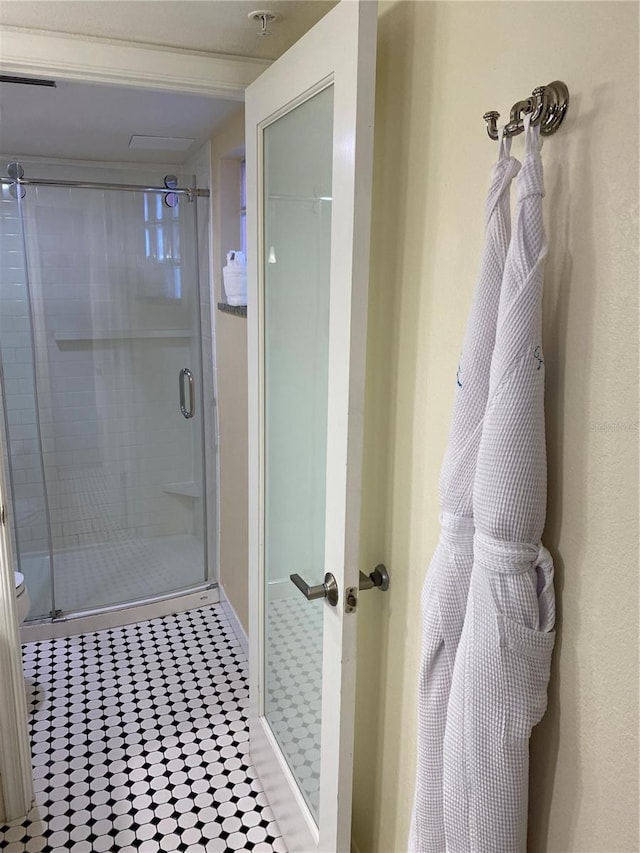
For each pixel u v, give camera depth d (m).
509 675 0.88
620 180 0.74
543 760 0.96
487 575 0.88
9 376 3.08
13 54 1.46
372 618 1.51
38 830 1.82
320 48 1.21
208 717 2.29
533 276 0.81
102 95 2.05
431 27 1.08
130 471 3.34
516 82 0.90
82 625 2.78
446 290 1.11
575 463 0.85
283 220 1.56
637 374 0.74
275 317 1.67
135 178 2.96
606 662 0.83
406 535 1.33
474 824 0.94
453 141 1.05
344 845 1.42
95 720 2.26
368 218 1.14
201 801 1.93
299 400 1.56
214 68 1.61
